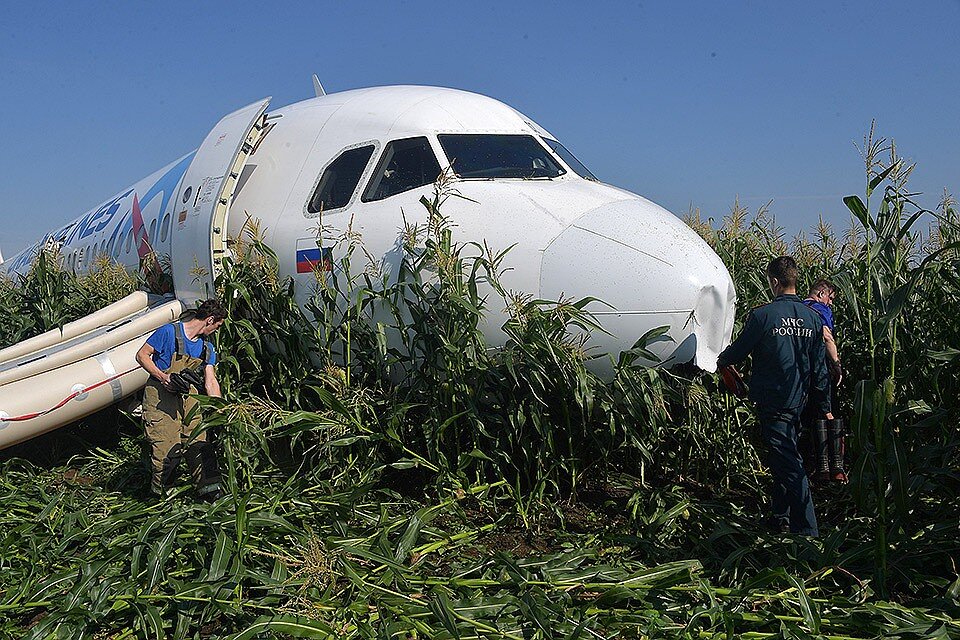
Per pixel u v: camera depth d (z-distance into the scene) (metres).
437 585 4.07
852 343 6.62
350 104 7.15
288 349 6.31
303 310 6.49
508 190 5.92
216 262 6.71
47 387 6.40
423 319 5.57
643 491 5.43
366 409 5.63
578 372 5.03
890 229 4.64
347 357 5.84
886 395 4.05
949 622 3.61
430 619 3.76
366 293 6.02
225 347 6.50
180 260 7.28
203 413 5.61
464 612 3.74
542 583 3.99
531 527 5.15
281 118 7.60
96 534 4.82
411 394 5.67
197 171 7.40
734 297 5.57
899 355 5.83
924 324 6.02
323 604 3.83
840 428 4.96
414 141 6.41
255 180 7.13
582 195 5.89
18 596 4.13
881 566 4.01
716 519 4.94
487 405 5.73
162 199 9.14
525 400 5.45
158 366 5.70
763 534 4.54
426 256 5.52
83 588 3.99
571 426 5.73
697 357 5.19
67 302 9.52
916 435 5.02
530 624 3.66
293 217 6.68
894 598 4.05
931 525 4.56
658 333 5.01
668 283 5.10
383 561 4.09
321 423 5.36
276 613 3.74
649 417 5.26
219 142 7.33
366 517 4.88
